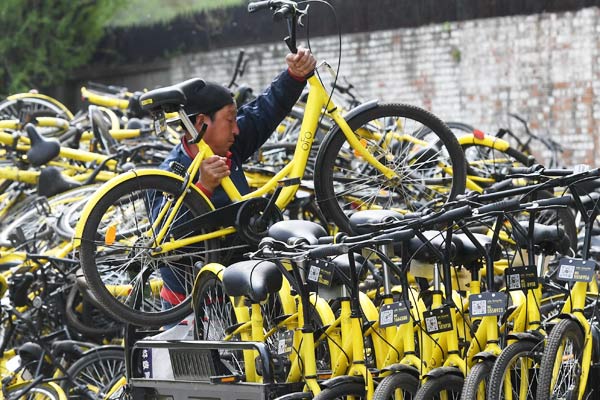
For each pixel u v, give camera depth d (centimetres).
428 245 1174
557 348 1156
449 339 1195
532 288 1211
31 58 3859
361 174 1561
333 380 1149
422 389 1141
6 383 1705
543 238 1269
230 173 1428
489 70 3244
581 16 3128
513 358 1156
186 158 1416
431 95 3322
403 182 1516
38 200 1852
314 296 1238
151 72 3841
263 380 1180
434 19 3312
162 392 1302
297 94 1472
